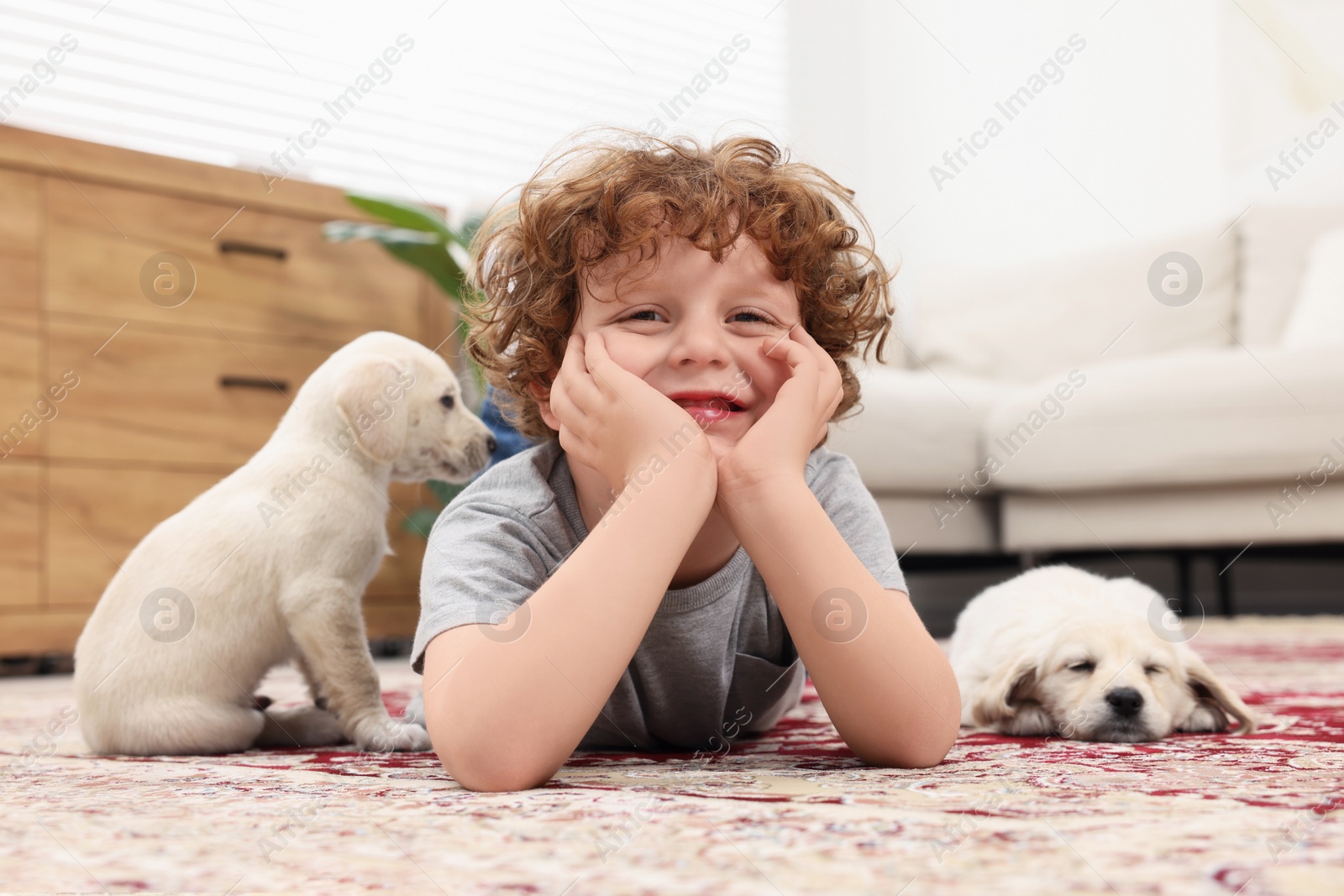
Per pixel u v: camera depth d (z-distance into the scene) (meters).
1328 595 3.73
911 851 0.52
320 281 2.79
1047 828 0.57
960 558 3.62
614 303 0.91
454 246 2.73
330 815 0.64
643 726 1.01
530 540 0.91
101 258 2.54
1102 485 2.85
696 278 0.90
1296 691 1.47
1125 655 1.16
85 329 2.52
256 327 2.71
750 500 0.83
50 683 2.22
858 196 4.26
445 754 0.74
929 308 3.94
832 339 1.10
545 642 0.75
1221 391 2.71
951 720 0.87
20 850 0.57
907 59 4.61
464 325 1.57
